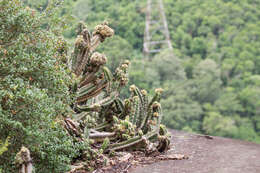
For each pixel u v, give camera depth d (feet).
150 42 189.98
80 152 11.06
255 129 159.63
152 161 11.64
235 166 11.03
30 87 8.80
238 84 176.76
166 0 220.43
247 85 176.65
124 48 108.58
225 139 16.53
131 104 13.93
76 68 12.64
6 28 9.19
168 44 194.29
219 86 168.66
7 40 9.30
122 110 13.87
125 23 173.37
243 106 165.68
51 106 9.08
